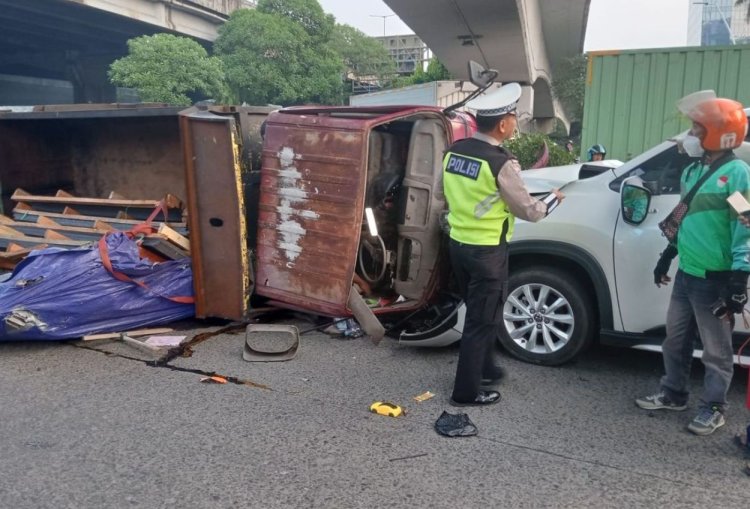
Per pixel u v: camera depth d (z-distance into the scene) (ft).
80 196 27.43
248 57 111.14
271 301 18.58
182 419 13.25
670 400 13.46
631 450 11.98
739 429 12.79
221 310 18.83
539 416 13.43
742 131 11.48
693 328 12.84
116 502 10.34
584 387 14.97
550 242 15.72
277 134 17.40
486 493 10.57
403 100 82.84
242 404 14.01
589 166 21.26
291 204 17.30
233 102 110.42
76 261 18.26
